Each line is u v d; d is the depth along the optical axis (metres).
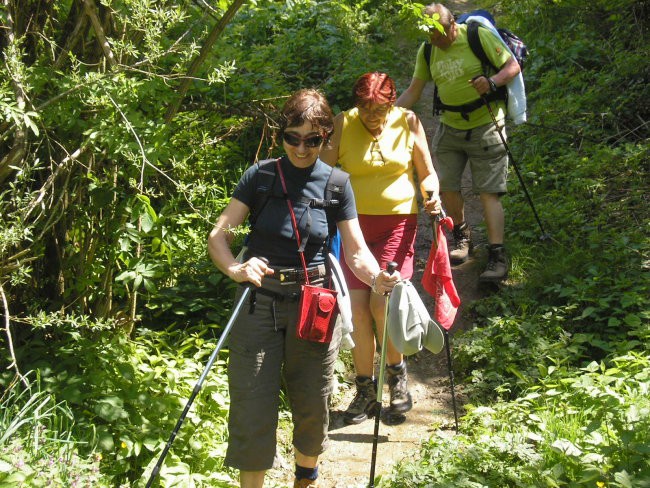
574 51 8.71
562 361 4.50
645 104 7.45
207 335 4.96
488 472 3.53
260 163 3.26
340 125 4.23
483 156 5.53
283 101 6.18
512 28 10.09
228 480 3.71
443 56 5.41
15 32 3.92
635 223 5.89
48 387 3.77
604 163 6.64
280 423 4.36
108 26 4.03
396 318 3.25
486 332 4.96
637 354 4.33
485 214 5.63
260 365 3.16
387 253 4.27
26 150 3.80
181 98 4.27
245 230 3.28
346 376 4.93
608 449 3.38
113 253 4.23
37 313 4.17
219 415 4.16
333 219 3.30
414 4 4.45
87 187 4.19
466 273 5.83
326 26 9.38
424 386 4.81
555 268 5.46
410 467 3.58
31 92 3.70
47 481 3.15
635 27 8.66
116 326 4.58
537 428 3.95
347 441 4.29
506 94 5.44
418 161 4.39
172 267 5.18
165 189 5.09
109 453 3.64
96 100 3.50
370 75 4.09
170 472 3.59
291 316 3.19
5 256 3.96
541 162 7.02
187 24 4.43
